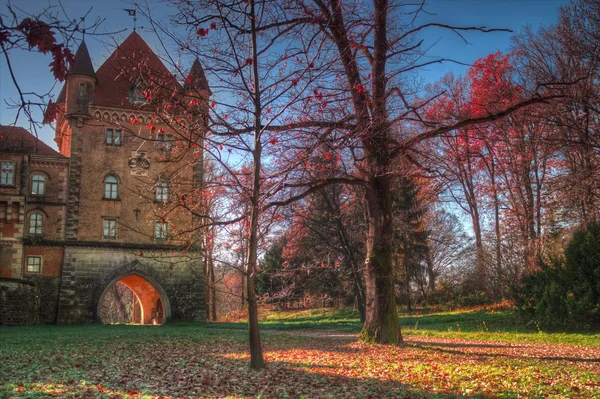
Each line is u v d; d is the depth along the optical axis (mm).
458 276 45594
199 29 11719
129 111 40500
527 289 28266
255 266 12883
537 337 22641
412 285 48125
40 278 38625
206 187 14164
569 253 25516
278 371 12492
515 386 10914
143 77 12578
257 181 12453
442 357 15773
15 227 37969
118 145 40531
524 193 37156
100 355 15742
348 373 12594
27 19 4168
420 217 44312
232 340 21484
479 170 39906
